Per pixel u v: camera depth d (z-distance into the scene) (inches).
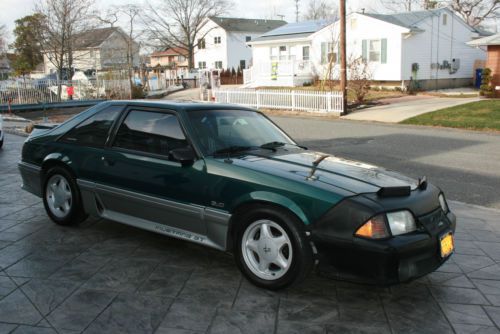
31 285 155.7
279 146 194.9
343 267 140.6
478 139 536.7
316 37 1326.3
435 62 1244.5
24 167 226.8
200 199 165.3
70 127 213.9
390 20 1178.0
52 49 1493.6
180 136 177.0
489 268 180.7
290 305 145.6
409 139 540.7
